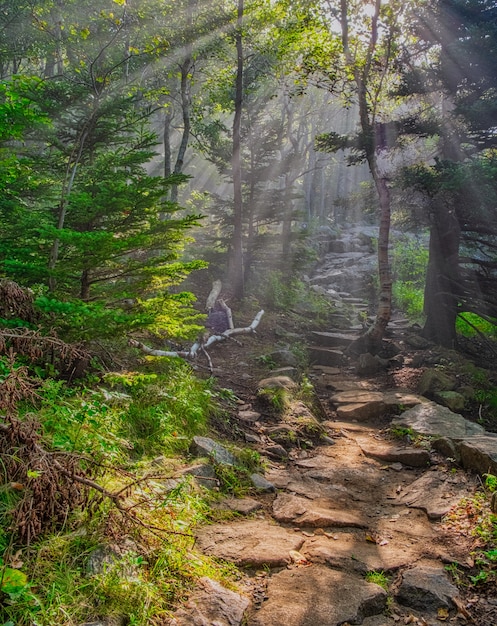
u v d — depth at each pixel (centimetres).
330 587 337
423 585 347
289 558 372
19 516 269
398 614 327
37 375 441
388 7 1176
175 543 338
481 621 321
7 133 496
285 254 1783
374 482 574
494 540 408
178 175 595
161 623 272
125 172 647
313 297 1789
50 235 487
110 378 475
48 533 296
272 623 296
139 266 561
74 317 451
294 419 745
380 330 1260
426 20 1173
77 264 509
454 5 1136
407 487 554
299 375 1012
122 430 471
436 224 1306
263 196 1681
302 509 469
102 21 1332
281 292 1659
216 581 323
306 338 1389
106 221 601
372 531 444
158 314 542
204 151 1723
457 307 1346
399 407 865
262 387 832
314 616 304
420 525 458
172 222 559
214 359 1028
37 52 1579
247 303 1489
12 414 300
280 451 638
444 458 629
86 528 311
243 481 514
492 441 609
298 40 1339
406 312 1891
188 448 520
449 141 1238
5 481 294
